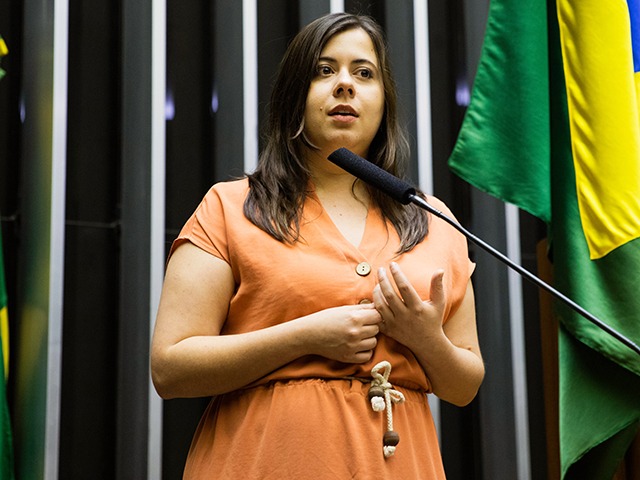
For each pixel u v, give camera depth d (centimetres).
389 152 465
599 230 579
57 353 618
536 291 729
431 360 407
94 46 674
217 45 691
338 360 392
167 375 401
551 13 637
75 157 655
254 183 436
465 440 700
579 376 573
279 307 404
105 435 632
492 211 724
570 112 602
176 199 674
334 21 456
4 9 662
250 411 395
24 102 648
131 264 647
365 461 380
